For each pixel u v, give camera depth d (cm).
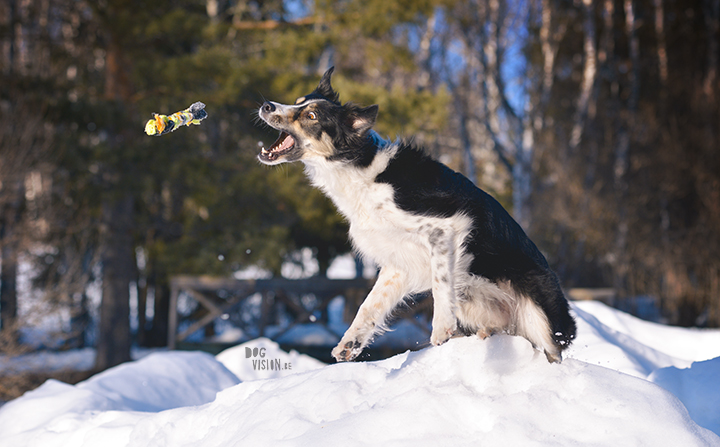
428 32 2147
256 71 1241
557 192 1698
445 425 230
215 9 1684
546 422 229
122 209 1314
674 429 221
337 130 329
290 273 1959
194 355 564
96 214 1307
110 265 1323
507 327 335
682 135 1714
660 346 598
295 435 243
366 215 334
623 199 1672
